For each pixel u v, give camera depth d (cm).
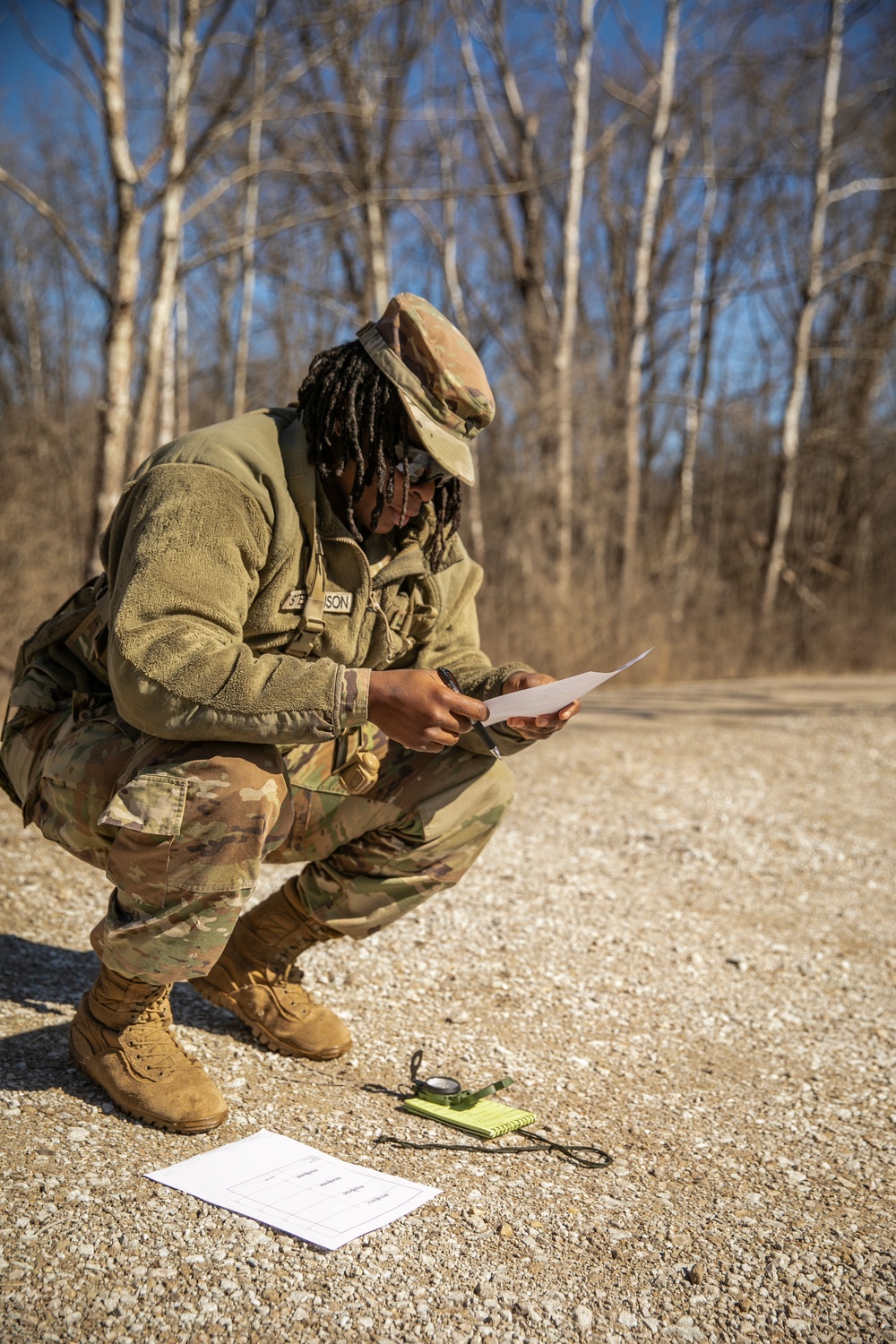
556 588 1234
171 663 188
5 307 1811
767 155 1803
